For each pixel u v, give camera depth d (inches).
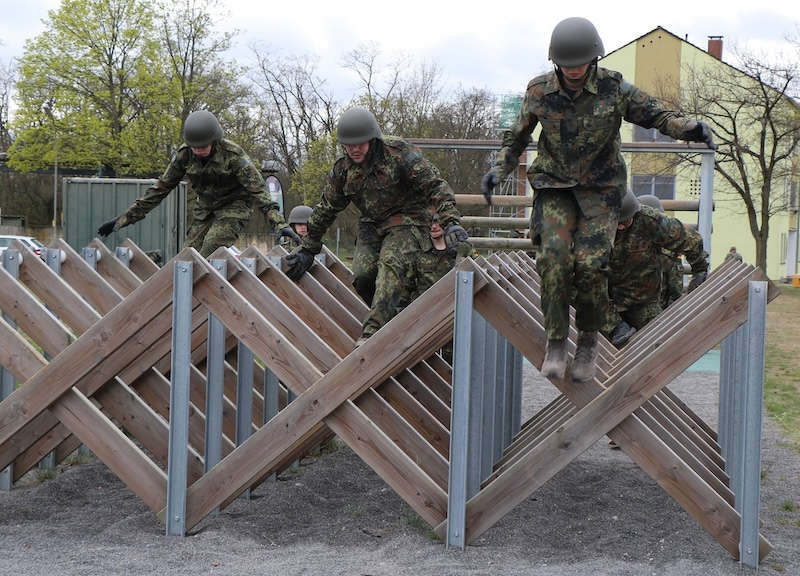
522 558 179.8
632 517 217.8
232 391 260.4
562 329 171.2
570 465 276.5
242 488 198.8
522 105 177.9
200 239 310.7
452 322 209.6
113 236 653.3
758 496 175.9
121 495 223.5
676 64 1568.7
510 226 506.0
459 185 1429.6
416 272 222.7
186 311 185.5
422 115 1574.8
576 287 174.2
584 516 218.8
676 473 180.1
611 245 171.6
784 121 1312.7
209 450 202.5
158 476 190.7
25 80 1497.3
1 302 192.4
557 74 173.0
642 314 289.4
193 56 1487.5
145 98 1470.2
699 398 435.2
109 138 1504.7
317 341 193.5
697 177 1427.2
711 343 174.9
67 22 1454.2
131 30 1450.5
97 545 181.0
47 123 1529.3
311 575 164.6
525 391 441.7
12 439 217.3
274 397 241.6
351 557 176.9
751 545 176.9
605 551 188.1
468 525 185.0
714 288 230.8
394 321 182.7
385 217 226.1
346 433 186.4
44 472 243.9
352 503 222.5
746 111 1400.1
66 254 231.8
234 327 186.2
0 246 1064.8
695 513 180.4
